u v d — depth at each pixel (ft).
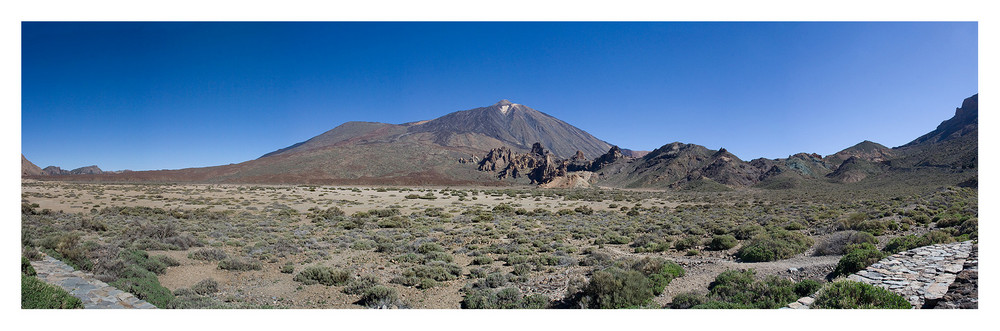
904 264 36.55
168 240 66.03
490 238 87.81
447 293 44.37
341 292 44.14
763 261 52.95
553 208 177.68
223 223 102.83
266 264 57.06
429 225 112.88
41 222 81.97
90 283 34.47
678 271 47.21
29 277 28.22
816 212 124.47
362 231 96.53
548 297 40.09
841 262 40.40
